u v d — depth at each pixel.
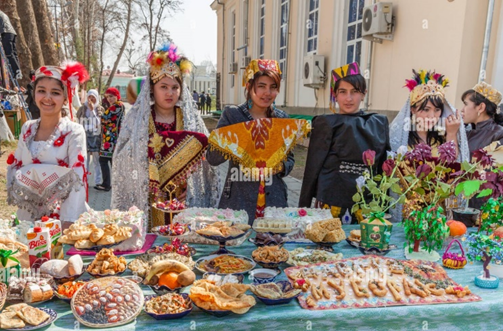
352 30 7.79
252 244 2.16
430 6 5.19
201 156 2.52
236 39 16.94
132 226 1.94
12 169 2.22
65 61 2.23
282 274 1.78
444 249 2.14
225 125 2.56
